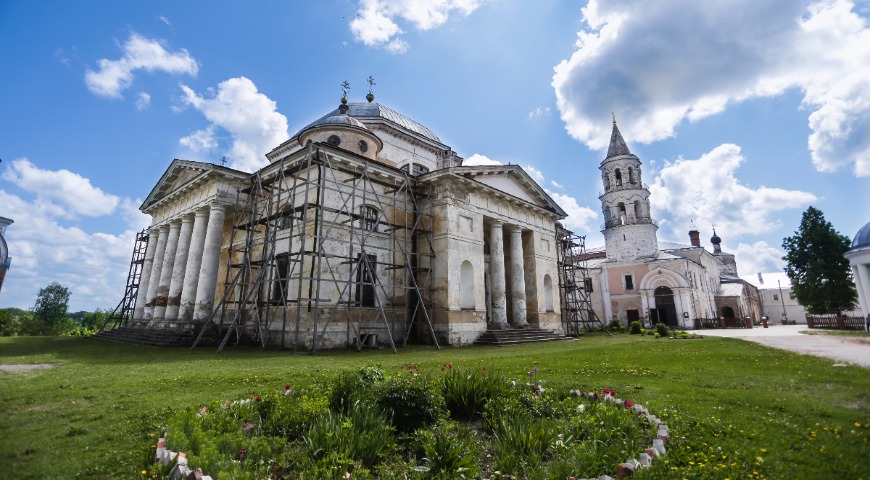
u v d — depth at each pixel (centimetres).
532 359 1482
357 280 2127
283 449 514
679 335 2869
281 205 2278
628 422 569
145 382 988
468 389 682
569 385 921
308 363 1372
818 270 3997
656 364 1294
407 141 3359
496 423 588
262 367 1259
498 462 481
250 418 623
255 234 2422
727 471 460
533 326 2880
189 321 2231
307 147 1941
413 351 1859
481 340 2325
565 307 3412
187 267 2398
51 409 749
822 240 4056
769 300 7256
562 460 458
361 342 2042
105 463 514
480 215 2598
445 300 2261
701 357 1456
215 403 673
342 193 2075
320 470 440
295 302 1967
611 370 1175
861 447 527
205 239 2406
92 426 651
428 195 2495
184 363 1361
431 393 629
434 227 2416
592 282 5038
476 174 2606
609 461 461
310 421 574
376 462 497
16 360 1466
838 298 3925
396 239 2230
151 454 494
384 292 2239
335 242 2056
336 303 1945
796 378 980
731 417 667
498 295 2616
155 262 2864
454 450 466
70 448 565
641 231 4775
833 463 482
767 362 1277
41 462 523
